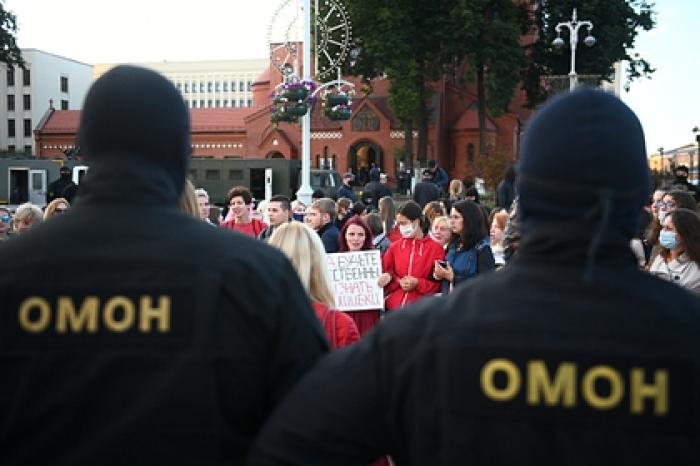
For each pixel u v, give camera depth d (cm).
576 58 4397
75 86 10019
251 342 166
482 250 649
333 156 5131
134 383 159
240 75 13550
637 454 137
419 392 150
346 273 668
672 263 558
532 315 145
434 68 4050
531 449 140
